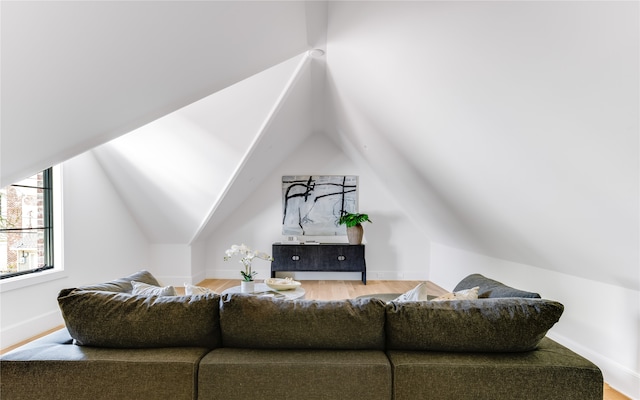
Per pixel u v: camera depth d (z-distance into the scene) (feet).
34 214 10.89
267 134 12.51
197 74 6.48
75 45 3.95
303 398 4.21
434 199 12.35
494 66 4.89
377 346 4.62
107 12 3.75
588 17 3.34
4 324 9.45
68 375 4.23
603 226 6.00
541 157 5.71
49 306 10.84
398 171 13.38
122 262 14.65
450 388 4.20
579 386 4.19
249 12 5.56
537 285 10.06
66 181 11.59
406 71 6.88
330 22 7.23
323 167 18.25
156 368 4.23
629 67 3.45
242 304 4.65
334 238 18.17
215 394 4.22
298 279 18.11
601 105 4.06
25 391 4.25
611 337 7.65
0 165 5.59
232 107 11.56
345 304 4.79
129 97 5.83
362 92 9.77
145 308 4.69
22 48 3.56
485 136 6.53
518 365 4.25
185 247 16.70
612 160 4.62
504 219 8.89
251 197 18.19
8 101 4.22
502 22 4.16
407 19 5.42
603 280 7.80
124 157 13.00
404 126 9.30
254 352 4.50
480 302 4.81
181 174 13.41
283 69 10.38
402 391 4.22
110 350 4.51
